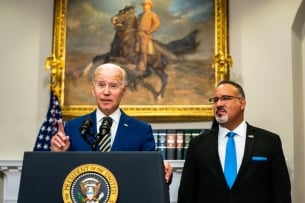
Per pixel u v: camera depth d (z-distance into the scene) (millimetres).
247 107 4258
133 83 4402
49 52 4566
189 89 4363
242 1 4449
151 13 4508
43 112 4473
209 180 3053
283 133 4102
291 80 4152
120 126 2371
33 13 4625
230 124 3172
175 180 4078
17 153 4406
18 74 4535
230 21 4457
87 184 1578
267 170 3031
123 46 4473
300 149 4164
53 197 1578
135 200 1575
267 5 4340
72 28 4527
